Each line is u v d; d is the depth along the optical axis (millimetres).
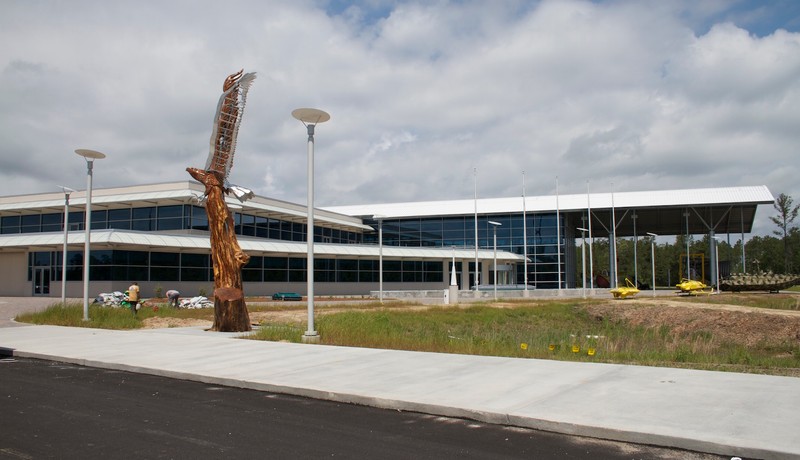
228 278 20688
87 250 23625
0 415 8430
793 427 7066
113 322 22406
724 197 67375
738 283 61531
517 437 7215
